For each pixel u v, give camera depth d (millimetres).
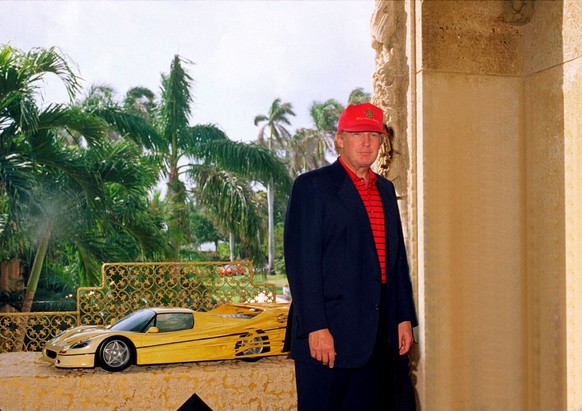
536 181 3166
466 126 3164
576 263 2920
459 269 3146
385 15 3348
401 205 3311
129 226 10047
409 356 3252
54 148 8766
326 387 2668
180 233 11852
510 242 3215
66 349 3275
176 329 3441
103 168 9484
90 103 13125
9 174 7750
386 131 3350
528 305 3225
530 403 3217
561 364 3021
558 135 3023
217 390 3248
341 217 2674
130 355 3285
